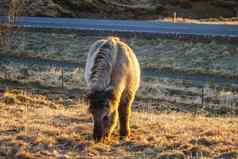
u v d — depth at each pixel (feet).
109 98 47.67
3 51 177.88
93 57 51.31
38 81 142.00
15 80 144.36
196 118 85.10
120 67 52.06
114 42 53.06
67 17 239.50
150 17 242.58
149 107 110.42
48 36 184.55
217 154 49.98
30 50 177.06
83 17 241.55
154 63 156.25
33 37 185.06
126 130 57.47
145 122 71.51
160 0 272.10
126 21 213.25
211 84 132.57
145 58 160.76
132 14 248.52
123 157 48.93
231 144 54.49
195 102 117.19
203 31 177.06
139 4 268.00
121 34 176.04
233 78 139.64
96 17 242.37
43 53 173.78
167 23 203.51
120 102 55.67
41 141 53.78
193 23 206.08
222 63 150.71
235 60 151.23
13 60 169.48
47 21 209.46
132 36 174.40
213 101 118.32
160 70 150.30
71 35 182.91
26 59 170.09
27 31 188.65
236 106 113.19
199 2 268.82
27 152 49.11
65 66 159.22
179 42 166.61
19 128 60.90
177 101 119.14
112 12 249.75
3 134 58.08
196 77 141.69
